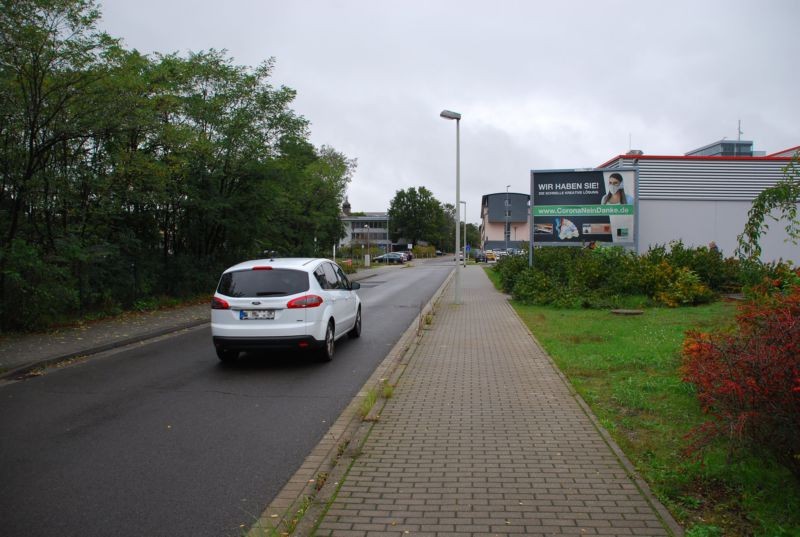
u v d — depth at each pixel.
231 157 19.62
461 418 5.76
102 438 5.48
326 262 10.34
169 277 19.14
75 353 9.94
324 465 4.72
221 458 4.92
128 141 15.28
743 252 7.68
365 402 6.17
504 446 4.91
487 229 89.25
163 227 19.22
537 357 8.91
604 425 5.43
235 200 20.02
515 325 12.63
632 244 20.00
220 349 8.95
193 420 6.07
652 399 6.27
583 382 7.19
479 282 29.72
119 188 15.01
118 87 13.51
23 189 12.37
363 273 44.28
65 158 13.82
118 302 15.91
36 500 4.09
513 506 3.75
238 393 7.26
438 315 15.05
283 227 26.88
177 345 11.35
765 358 3.57
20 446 5.26
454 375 7.76
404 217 118.12
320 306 9.01
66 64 12.43
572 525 3.48
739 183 23.02
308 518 3.61
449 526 3.48
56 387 7.69
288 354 10.11
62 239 13.61
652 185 23.08
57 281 13.10
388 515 3.63
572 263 17.91
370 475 4.30
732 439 3.82
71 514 3.87
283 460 4.86
